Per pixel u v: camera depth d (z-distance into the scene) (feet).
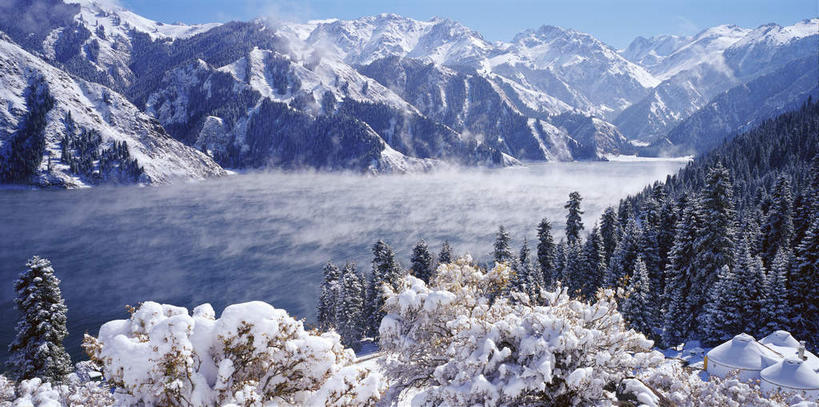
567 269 173.37
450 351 26.02
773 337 100.83
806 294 118.21
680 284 136.98
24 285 106.22
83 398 35.14
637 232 159.74
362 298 187.42
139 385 19.54
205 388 20.17
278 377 22.44
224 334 21.25
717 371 88.33
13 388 33.30
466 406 23.97
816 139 404.16
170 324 20.43
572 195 200.75
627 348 29.14
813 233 118.93
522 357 24.66
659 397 30.55
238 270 460.55
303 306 357.20
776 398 36.40
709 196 126.41
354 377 22.17
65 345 270.05
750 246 157.99
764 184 313.73
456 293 34.40
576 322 27.14
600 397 25.32
